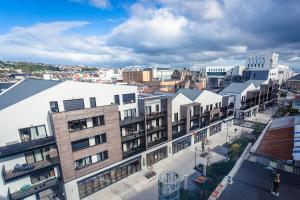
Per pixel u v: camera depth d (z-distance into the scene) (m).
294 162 14.62
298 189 12.08
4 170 21.69
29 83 33.44
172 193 15.76
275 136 19.28
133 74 137.62
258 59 133.25
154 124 38.62
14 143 22.08
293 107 52.75
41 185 24.14
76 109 25.52
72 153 25.44
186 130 43.50
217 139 50.84
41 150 24.56
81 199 27.84
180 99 43.22
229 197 11.74
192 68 199.38
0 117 20.88
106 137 28.94
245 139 46.50
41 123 23.80
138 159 34.81
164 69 166.50
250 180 13.27
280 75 133.50
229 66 150.50
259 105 77.88
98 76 148.25
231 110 61.28
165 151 40.03
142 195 28.75
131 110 34.62
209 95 50.81
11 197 21.84
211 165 35.56
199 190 28.28
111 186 31.00
